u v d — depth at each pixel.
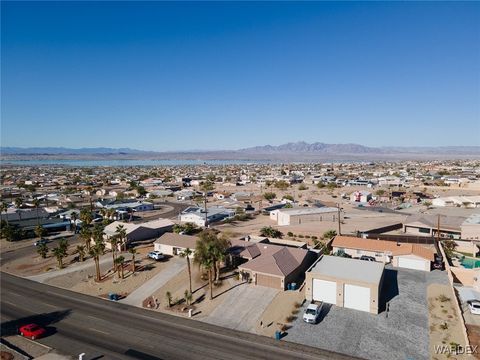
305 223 100.25
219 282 56.53
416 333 41.47
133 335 42.62
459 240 77.31
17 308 50.97
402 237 79.00
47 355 38.53
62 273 65.19
